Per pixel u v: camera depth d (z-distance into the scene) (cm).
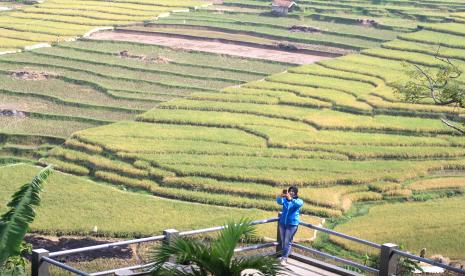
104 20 10444
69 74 7869
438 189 5194
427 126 6325
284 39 9862
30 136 6041
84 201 4647
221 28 10250
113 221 4334
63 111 6775
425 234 4219
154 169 5281
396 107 6762
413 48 9025
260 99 7019
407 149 5841
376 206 4850
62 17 10569
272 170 5319
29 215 1728
